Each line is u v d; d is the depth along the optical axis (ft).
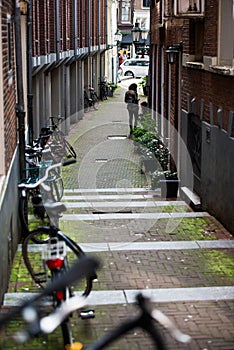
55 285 10.57
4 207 25.07
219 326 22.50
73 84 103.09
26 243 24.22
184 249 32.30
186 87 47.62
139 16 229.66
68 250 25.82
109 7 165.68
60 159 52.70
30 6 46.42
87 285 23.02
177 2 41.57
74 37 94.43
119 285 26.71
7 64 30.48
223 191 36.94
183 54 47.73
